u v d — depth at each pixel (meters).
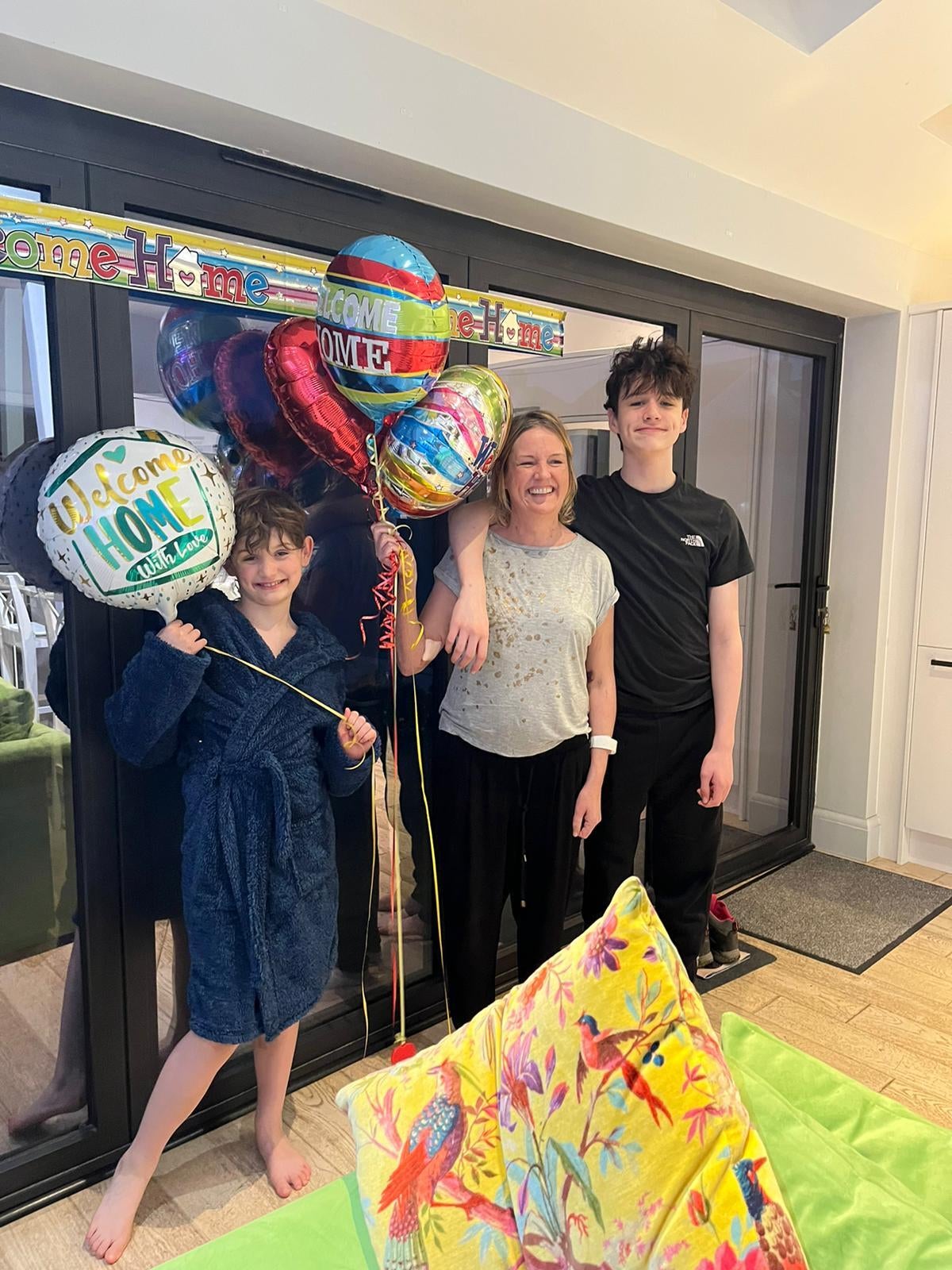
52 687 1.65
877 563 3.29
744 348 3.00
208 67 1.50
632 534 2.02
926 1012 2.40
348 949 2.15
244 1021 1.59
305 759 1.68
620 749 2.06
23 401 1.55
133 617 1.68
